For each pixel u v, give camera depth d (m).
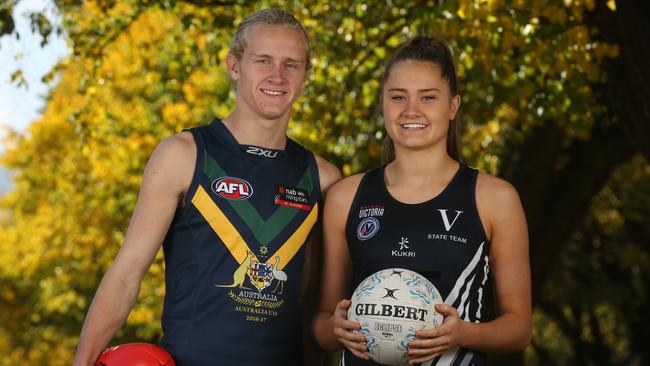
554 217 10.75
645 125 6.54
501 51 6.98
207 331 3.68
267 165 3.84
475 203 3.61
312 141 9.64
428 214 3.59
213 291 3.70
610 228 16.36
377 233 3.61
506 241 3.61
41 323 20.91
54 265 17.56
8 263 19.20
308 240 3.88
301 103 9.33
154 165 3.74
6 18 7.48
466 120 10.19
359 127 9.52
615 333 22.11
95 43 8.88
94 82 9.54
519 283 3.61
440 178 3.68
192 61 10.07
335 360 10.66
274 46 3.81
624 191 15.49
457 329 3.35
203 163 3.76
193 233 3.74
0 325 21.36
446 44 3.86
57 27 8.39
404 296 3.35
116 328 3.64
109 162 12.09
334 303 3.86
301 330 3.90
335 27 9.06
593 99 7.73
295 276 3.82
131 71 12.02
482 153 10.95
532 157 10.75
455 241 3.54
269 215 3.79
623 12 6.21
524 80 7.68
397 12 8.20
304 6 8.48
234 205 3.75
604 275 17.88
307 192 3.90
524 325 3.57
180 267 3.76
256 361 3.71
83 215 15.48
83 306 17.86
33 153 16.77
